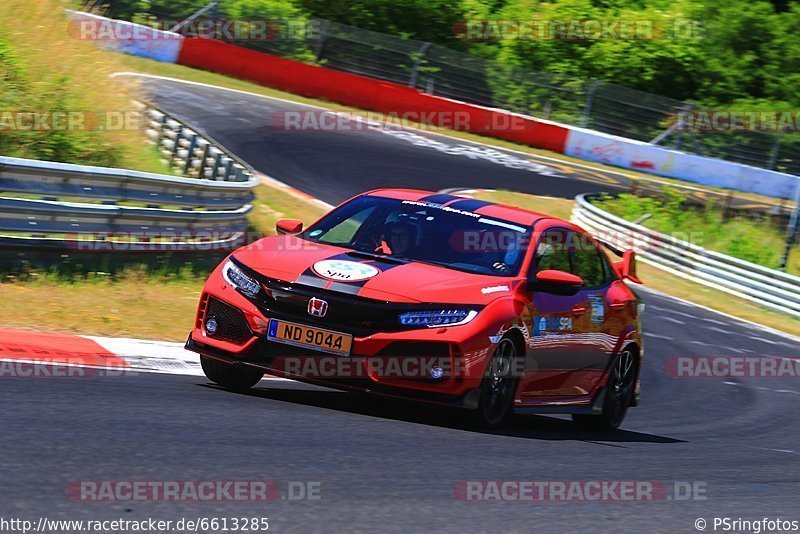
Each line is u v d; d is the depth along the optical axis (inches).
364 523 516.7
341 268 866.1
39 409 679.7
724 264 2955.2
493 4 5846.5
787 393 1724.9
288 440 692.7
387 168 3331.7
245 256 897.5
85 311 1201.4
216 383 938.1
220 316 874.8
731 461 962.7
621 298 1092.5
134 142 2306.8
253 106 3757.4
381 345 815.1
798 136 4726.9
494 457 749.3
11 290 1235.9
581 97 4741.6
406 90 4394.7
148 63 4077.3
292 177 2945.4
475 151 4010.8
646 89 5674.2
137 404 749.3
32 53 2278.5
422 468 669.3
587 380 1037.2
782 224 3868.1
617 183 4121.6
